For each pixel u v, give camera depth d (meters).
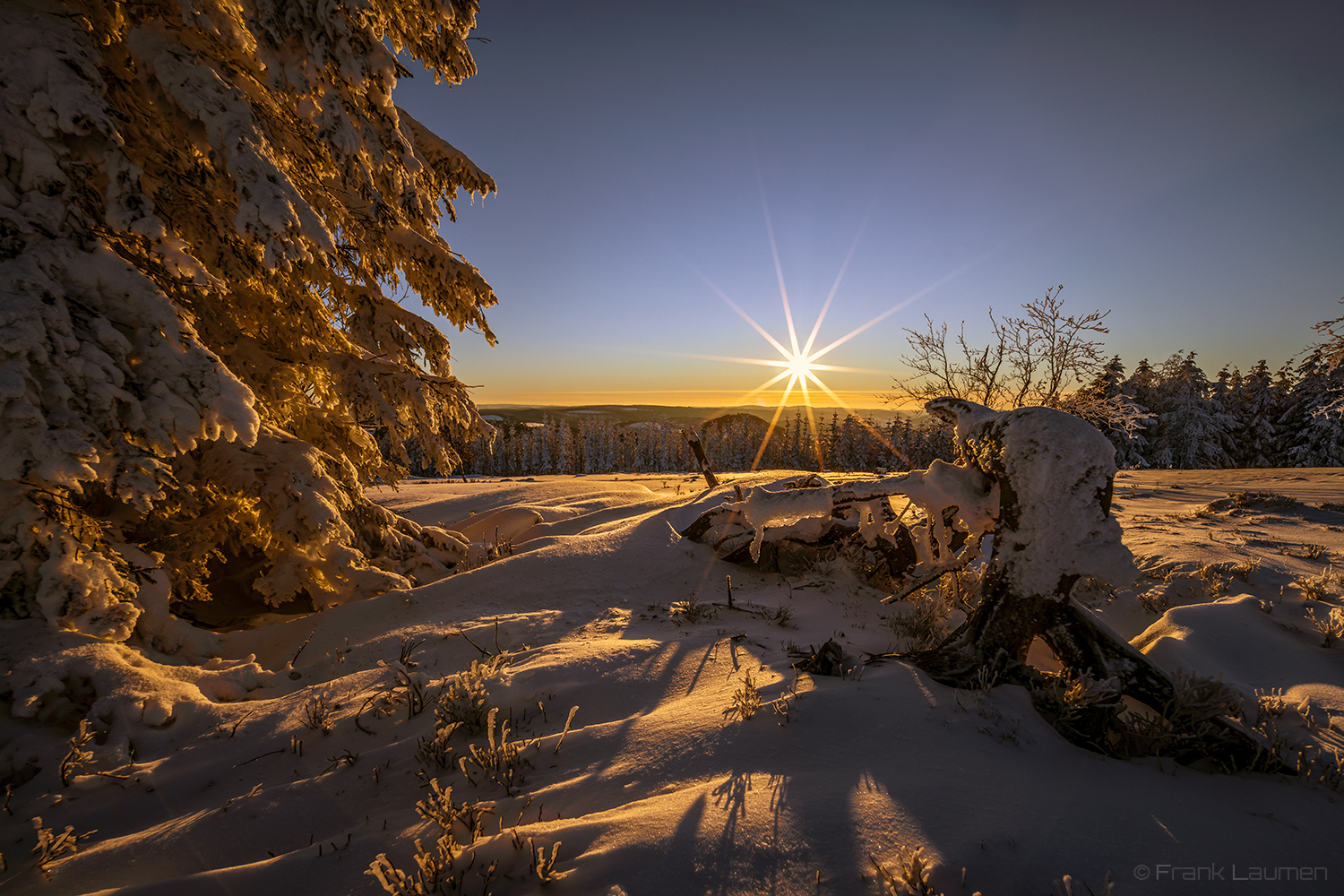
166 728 3.38
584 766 2.56
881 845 1.88
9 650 3.51
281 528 5.33
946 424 3.86
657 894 1.68
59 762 3.03
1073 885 1.71
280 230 4.20
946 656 3.35
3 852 2.40
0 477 3.30
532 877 1.79
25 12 3.99
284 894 1.90
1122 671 2.80
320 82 4.88
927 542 3.79
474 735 3.04
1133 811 2.11
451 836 1.92
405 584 5.92
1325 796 2.26
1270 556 5.95
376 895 1.85
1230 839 1.96
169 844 2.35
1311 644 3.85
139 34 4.43
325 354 6.52
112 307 3.90
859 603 5.68
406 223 6.73
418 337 6.91
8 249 3.59
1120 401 8.92
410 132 7.16
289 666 4.50
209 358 4.07
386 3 6.17
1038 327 10.11
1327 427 35.72
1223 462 41.00
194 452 5.45
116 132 3.87
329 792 2.67
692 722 2.85
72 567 3.80
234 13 4.61
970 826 1.97
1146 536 7.45
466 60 6.84
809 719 2.77
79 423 3.55
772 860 1.82
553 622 5.12
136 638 4.28
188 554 5.32
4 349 3.28
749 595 6.10
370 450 7.24
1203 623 4.03
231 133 4.27
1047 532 3.00
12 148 3.68
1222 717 2.72
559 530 9.15
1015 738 2.59
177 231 5.40
